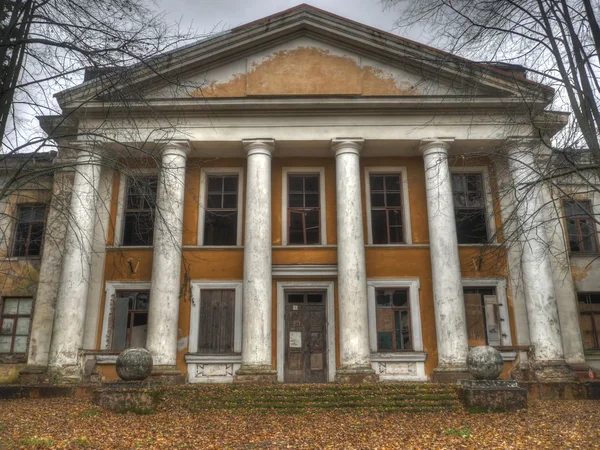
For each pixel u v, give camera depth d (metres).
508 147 16.64
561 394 14.38
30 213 20.33
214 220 19.05
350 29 18.36
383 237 18.88
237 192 19.20
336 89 18.27
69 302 16.19
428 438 8.98
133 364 12.05
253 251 16.69
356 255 16.62
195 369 17.06
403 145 18.25
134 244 18.55
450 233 16.91
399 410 11.98
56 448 8.15
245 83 18.33
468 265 18.20
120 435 9.22
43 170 10.01
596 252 19.39
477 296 18.16
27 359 18.28
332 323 17.80
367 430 9.87
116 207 18.61
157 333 15.94
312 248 18.38
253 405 12.48
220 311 17.95
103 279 18.02
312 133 17.92
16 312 19.41
